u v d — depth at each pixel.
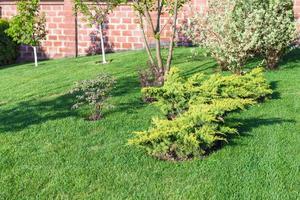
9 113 10.21
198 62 14.49
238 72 12.17
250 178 6.30
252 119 8.77
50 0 19.62
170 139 7.07
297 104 9.62
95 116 9.33
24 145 7.96
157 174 6.57
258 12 11.76
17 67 17.67
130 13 18.97
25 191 6.23
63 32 19.78
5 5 20.17
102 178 6.52
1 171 6.88
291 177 6.30
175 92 9.11
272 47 12.59
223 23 11.88
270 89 10.02
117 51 19.38
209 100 9.02
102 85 10.17
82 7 16.72
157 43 11.71
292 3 13.14
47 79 13.84
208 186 6.11
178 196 5.89
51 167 6.97
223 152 7.21
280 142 7.56
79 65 15.88
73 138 8.23
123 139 8.08
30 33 17.20
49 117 9.59
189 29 13.35
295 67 13.11
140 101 10.52
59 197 6.03
